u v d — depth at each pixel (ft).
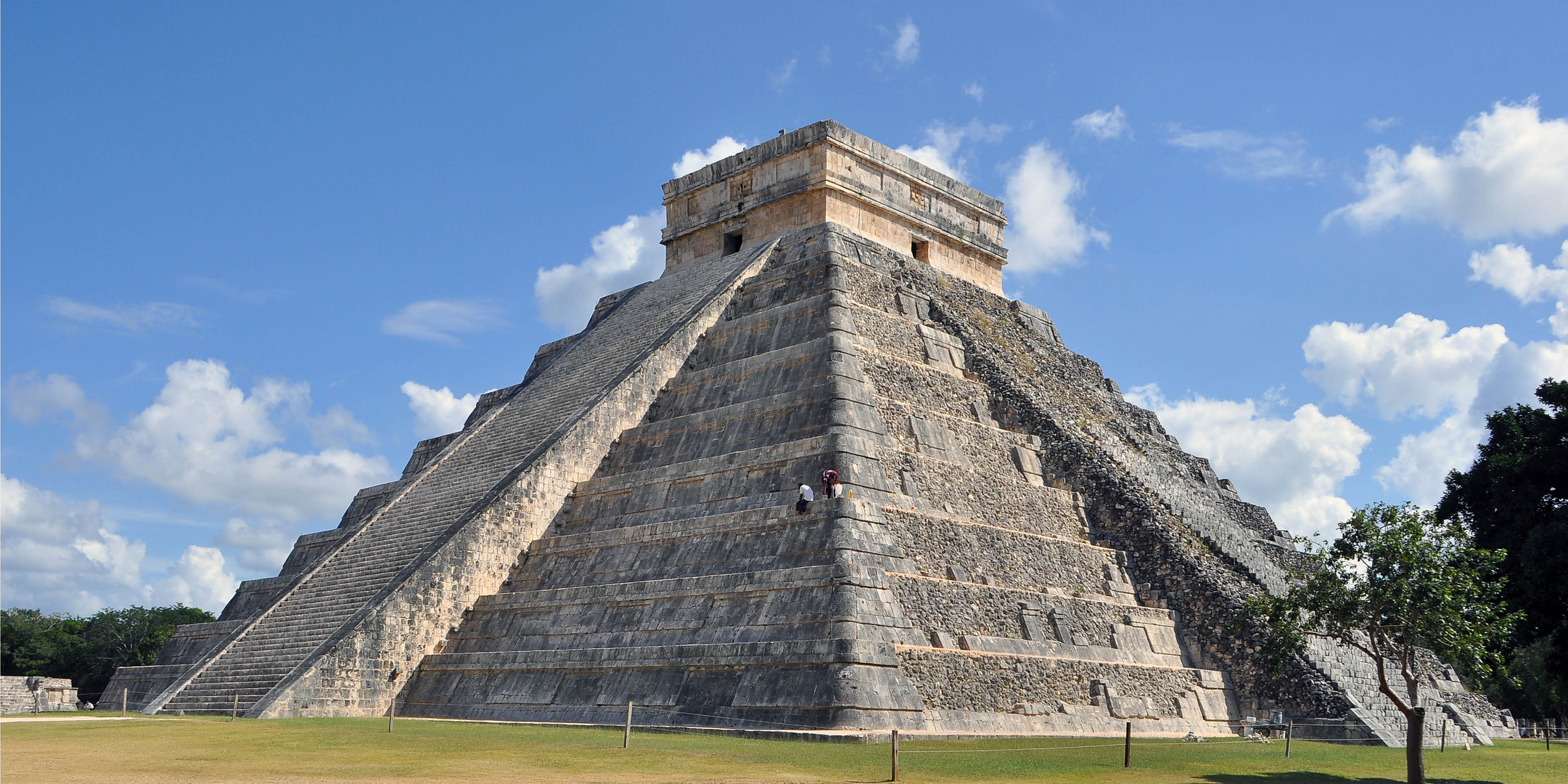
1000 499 127.65
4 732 91.20
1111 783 75.46
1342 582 85.51
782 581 102.17
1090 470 137.49
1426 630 83.30
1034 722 103.86
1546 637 123.85
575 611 116.06
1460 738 119.34
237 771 69.46
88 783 63.87
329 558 136.15
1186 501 144.66
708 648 101.50
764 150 166.20
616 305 178.81
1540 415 133.49
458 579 124.16
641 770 71.92
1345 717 112.47
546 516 131.34
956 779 73.15
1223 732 116.78
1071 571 124.36
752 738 91.76
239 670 120.88
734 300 153.07
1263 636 120.47
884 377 131.34
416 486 144.56
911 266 161.27
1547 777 89.25
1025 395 144.15
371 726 97.25
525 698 111.75
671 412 140.46
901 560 106.93
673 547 115.75
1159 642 122.62
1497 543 132.05
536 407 150.20
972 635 106.52
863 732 89.56
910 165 168.55
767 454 117.80
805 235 156.15
